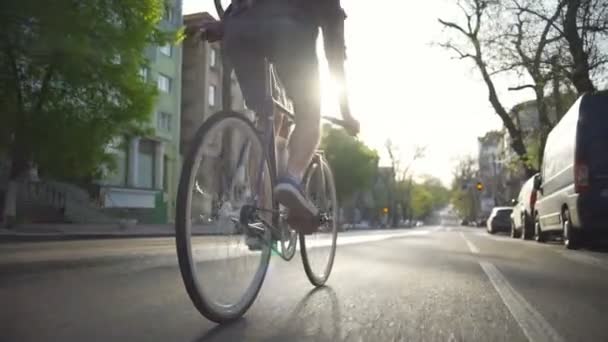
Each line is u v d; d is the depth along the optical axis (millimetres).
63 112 17172
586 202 9883
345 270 5234
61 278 4344
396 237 16391
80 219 28953
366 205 100500
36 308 3070
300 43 3070
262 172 3180
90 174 19469
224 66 3236
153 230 23234
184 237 2561
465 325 2814
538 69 20688
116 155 19453
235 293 2881
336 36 3223
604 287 4520
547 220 13305
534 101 25141
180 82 40906
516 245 11945
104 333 2486
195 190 2670
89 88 17344
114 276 4465
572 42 19188
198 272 2615
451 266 5922
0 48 15945
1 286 3914
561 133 12102
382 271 5188
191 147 2682
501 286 4379
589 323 2955
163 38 18516
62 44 15914
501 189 89375
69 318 2801
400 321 2867
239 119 3008
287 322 2789
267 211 3217
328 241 4332
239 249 2939
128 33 17406
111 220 30625
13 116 16938
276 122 3428
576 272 5777
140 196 35031
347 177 66750
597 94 10141
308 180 3867
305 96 3174
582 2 18859
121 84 17547
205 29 3311
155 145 38562
